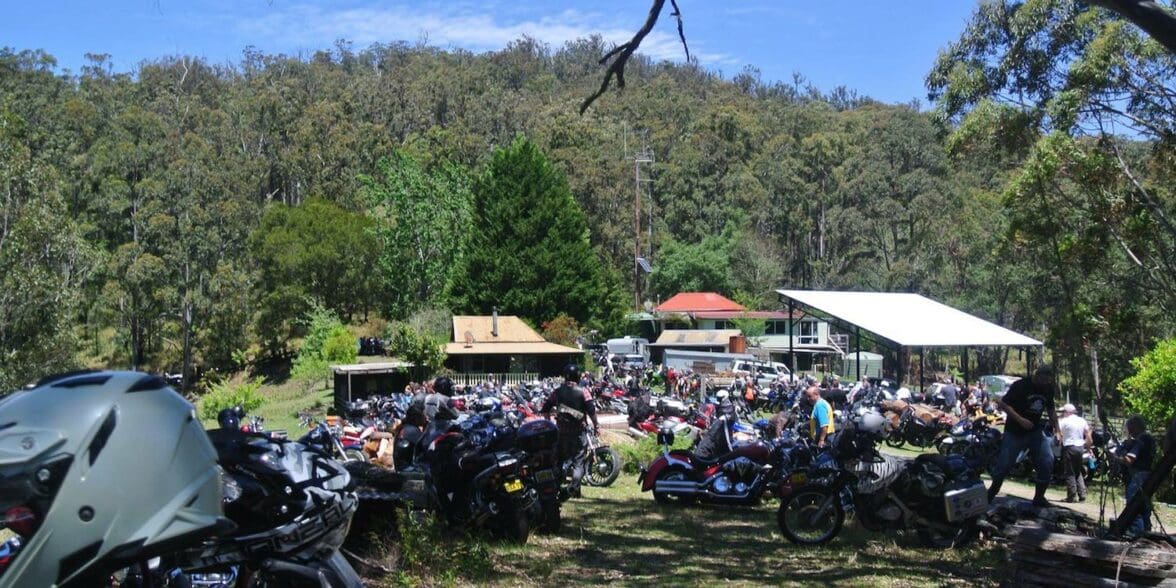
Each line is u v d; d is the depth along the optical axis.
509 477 8.13
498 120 116.50
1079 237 16.72
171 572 4.03
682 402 25.27
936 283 72.12
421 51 161.62
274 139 101.69
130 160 69.81
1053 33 18.38
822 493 8.91
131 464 2.94
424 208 66.75
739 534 9.50
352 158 93.44
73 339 29.95
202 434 3.28
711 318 68.75
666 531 9.64
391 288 68.44
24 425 2.89
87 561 2.84
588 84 144.50
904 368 65.38
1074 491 13.05
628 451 15.55
